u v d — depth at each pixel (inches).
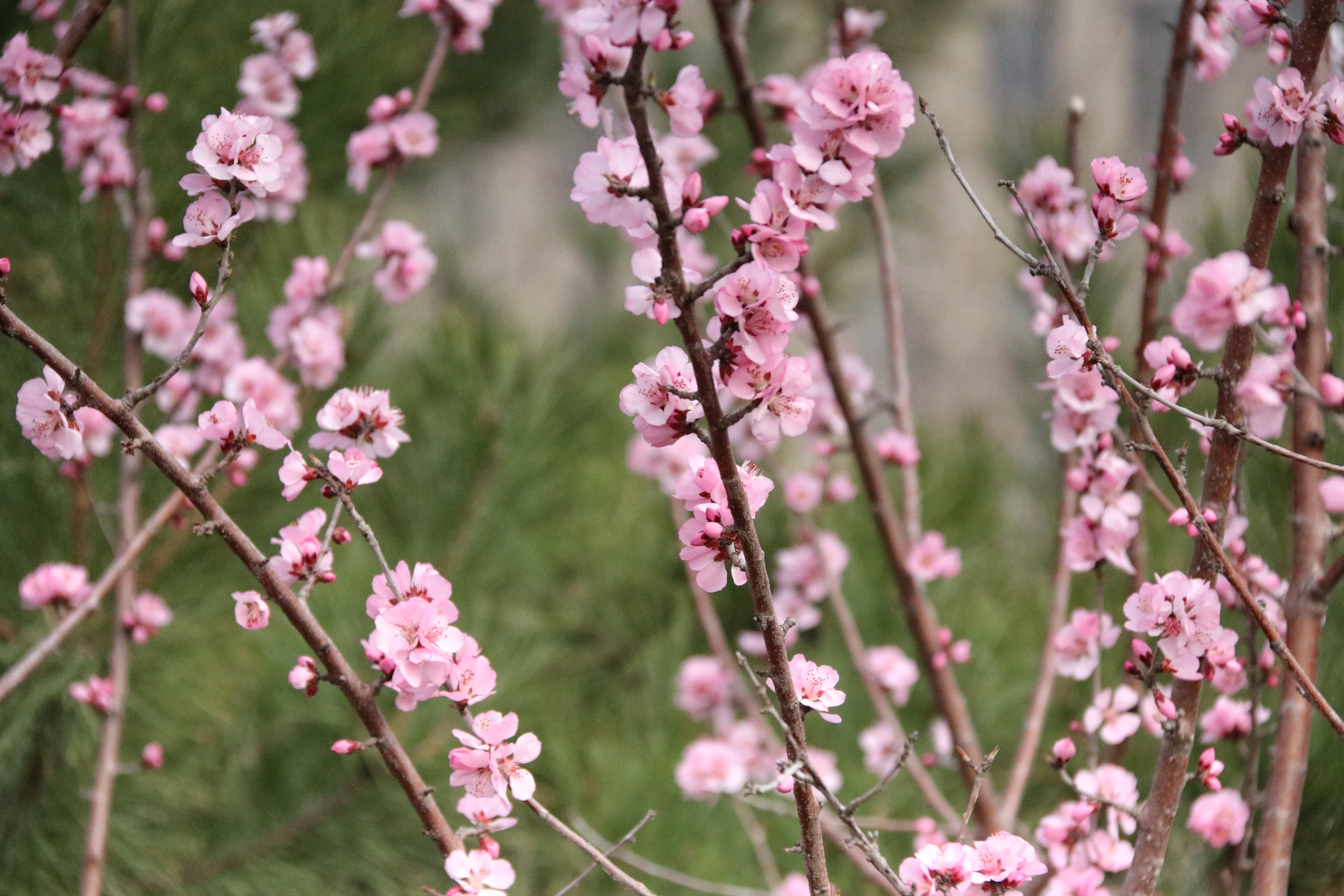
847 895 111.0
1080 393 86.1
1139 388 79.7
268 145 79.9
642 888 80.8
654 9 77.1
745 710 122.0
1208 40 89.2
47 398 80.0
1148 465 94.9
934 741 111.7
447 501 130.3
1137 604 81.4
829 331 93.6
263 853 105.3
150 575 95.7
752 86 91.4
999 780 119.9
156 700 98.9
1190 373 81.9
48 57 86.0
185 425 93.7
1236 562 85.6
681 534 78.5
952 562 95.7
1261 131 81.4
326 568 81.3
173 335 93.7
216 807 110.1
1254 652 84.4
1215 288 80.9
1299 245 85.2
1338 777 86.9
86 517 94.9
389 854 105.4
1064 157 106.7
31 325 99.2
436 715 107.7
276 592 80.7
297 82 114.7
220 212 80.0
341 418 82.0
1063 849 85.1
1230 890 84.9
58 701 95.2
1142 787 93.0
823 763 101.0
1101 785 85.1
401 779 81.0
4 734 93.7
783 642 78.1
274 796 110.2
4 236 98.2
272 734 113.2
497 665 120.5
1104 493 86.4
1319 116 80.9
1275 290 82.2
